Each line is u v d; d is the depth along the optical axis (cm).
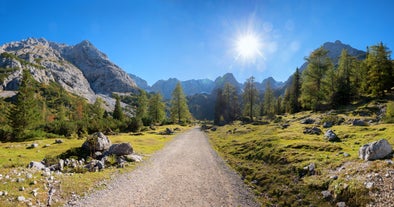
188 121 10694
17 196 1232
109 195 1470
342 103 6225
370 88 6128
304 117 5669
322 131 3559
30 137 4881
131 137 4788
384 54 5928
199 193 1580
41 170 1792
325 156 2019
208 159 2759
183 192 1591
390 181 1234
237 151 3112
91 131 5853
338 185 1376
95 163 2244
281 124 5231
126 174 1998
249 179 1944
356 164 1600
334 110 5662
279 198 1498
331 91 6750
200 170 2214
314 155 2122
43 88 17962
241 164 2455
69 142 3819
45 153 2966
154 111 9362
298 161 2052
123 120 7600
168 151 3309
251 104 8981
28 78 5881
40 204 1223
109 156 2525
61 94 18075
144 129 7038
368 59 6631
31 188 1365
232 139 4344
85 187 1541
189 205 1370
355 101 6131
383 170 1364
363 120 3862
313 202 1354
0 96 15512
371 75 6050
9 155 2752
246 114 9894
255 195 1584
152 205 1352
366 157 1627
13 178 1448
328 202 1319
